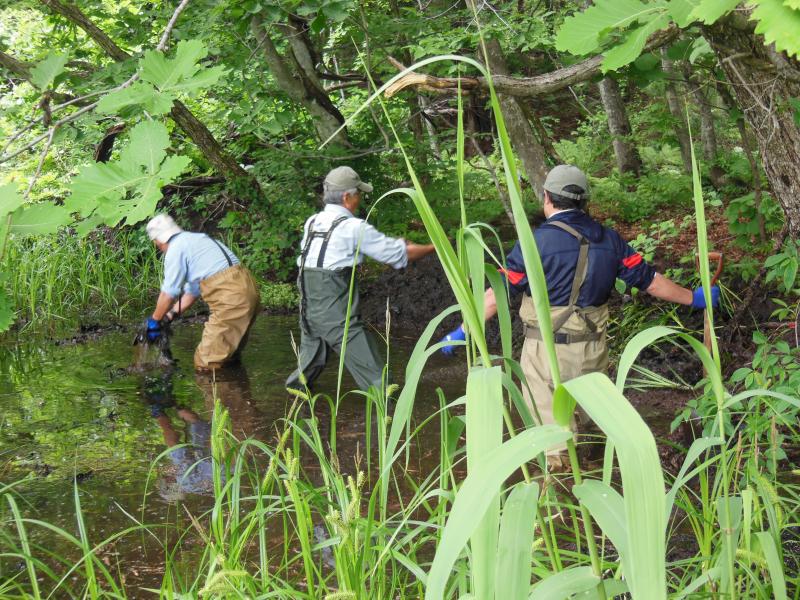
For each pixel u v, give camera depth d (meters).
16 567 3.62
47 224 1.87
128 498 4.38
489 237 9.44
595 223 4.22
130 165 1.83
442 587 1.14
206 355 6.85
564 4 7.54
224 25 6.61
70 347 7.88
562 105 13.94
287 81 8.87
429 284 8.86
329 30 9.62
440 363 6.80
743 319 6.00
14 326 8.66
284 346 7.61
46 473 4.77
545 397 4.22
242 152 10.47
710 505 2.34
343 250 5.57
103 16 7.29
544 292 1.32
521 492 1.33
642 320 6.64
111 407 6.02
